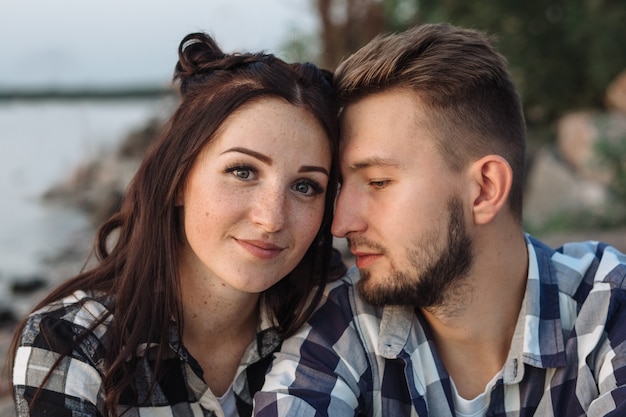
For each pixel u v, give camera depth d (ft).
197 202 5.49
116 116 137.49
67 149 83.92
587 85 28.99
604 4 27.45
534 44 27.73
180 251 5.90
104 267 6.17
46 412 5.28
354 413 5.81
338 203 5.83
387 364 5.95
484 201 5.74
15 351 5.76
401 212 5.59
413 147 5.59
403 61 5.65
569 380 5.74
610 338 5.67
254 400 5.82
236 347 6.22
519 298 6.01
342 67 5.96
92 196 53.57
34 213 49.90
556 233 22.67
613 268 5.95
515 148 6.03
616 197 24.16
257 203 5.37
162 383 5.74
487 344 5.98
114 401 5.41
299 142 5.43
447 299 5.78
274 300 6.16
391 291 5.73
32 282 27.58
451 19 26.45
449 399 5.88
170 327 5.73
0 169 72.43
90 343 5.50
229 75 5.60
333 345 5.95
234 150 5.33
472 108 5.71
